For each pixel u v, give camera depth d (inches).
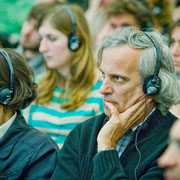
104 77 142.0
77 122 199.8
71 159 145.8
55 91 214.7
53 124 202.7
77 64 213.2
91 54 217.8
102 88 139.0
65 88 215.5
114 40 138.8
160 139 135.6
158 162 127.9
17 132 155.1
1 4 321.7
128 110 138.6
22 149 152.2
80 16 219.8
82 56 214.8
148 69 135.2
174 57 188.7
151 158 131.5
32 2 325.4
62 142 199.2
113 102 140.7
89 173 140.0
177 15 257.3
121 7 241.3
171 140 96.2
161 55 137.6
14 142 153.3
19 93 153.4
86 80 210.5
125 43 136.6
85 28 219.6
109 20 248.8
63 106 204.1
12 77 150.2
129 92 137.6
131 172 133.7
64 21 214.7
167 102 139.4
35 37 269.3
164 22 251.4
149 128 139.0
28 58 274.2
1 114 154.7
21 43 288.0
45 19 220.4
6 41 307.7
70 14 217.2
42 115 207.0
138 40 137.1
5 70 150.6
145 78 136.0
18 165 149.9
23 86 154.6
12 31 321.1
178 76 190.9
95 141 144.9
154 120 139.6
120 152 144.2
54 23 214.7
